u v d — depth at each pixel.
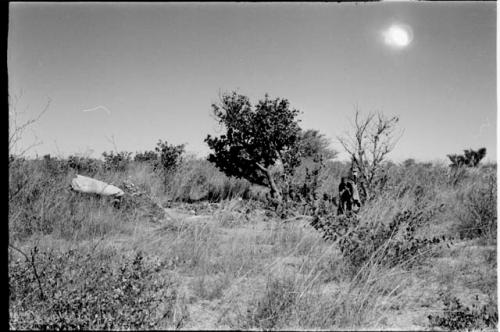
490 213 6.43
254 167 10.36
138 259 4.05
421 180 9.02
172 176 11.35
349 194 6.97
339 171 11.46
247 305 3.79
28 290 3.78
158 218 7.77
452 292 4.23
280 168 10.91
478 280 4.44
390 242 4.85
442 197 7.72
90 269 4.09
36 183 7.17
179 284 4.13
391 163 9.31
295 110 10.25
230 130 10.26
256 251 5.12
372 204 6.46
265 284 4.17
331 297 3.85
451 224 6.74
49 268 4.11
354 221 5.19
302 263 4.52
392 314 3.76
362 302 3.68
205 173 12.12
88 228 6.29
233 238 5.70
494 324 3.63
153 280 3.91
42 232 5.97
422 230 5.79
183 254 5.02
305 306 3.70
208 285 4.16
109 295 3.62
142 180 10.35
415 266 4.74
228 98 10.34
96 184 8.08
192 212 8.69
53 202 6.86
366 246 4.74
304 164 11.55
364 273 4.25
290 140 10.23
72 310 3.55
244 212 7.75
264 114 10.09
